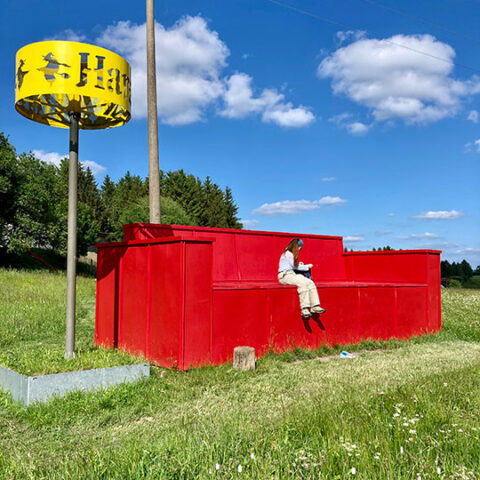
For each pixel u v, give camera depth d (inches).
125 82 267.4
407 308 429.7
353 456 126.6
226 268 414.9
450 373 248.4
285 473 114.9
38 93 245.0
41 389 201.8
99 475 119.0
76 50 246.4
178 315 270.7
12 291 566.9
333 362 301.6
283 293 332.2
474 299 679.1
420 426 151.9
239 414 179.9
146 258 303.1
